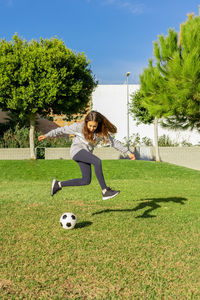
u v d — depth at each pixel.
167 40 12.15
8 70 15.33
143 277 3.38
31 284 3.16
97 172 4.68
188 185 11.48
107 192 4.70
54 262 3.73
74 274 3.42
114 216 6.08
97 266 3.61
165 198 8.49
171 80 11.69
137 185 11.28
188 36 11.17
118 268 3.58
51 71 15.62
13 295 2.97
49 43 16.89
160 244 4.43
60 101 16.36
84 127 4.68
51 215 6.09
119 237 4.68
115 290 3.10
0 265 3.63
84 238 4.61
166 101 11.62
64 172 14.62
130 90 25.92
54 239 4.54
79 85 16.67
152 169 15.23
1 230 5.04
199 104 11.58
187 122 13.67
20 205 7.26
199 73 10.66
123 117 25.91
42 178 13.61
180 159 19.94
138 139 25.06
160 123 14.36
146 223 5.55
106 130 4.73
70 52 16.64
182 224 5.55
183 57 11.25
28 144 19.81
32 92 15.34
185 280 3.33
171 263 3.75
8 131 20.08
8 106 15.85
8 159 18.22
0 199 8.08
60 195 8.84
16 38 16.39
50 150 19.11
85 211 6.54
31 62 15.44
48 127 23.48
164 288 3.15
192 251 4.14
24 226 5.25
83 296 2.97
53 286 3.16
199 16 11.52
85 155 4.74
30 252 4.02
